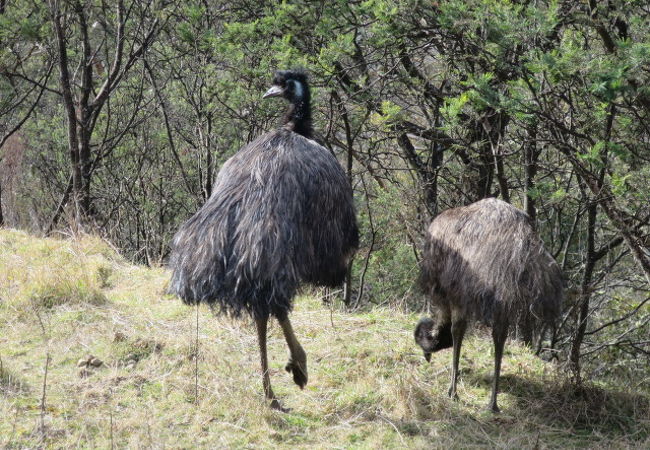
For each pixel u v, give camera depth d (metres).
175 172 31.44
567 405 12.79
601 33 13.82
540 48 14.77
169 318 15.19
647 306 22.75
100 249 18.91
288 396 12.62
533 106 14.22
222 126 28.56
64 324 14.44
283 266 10.88
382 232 22.95
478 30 16.66
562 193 14.63
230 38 20.30
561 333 21.47
